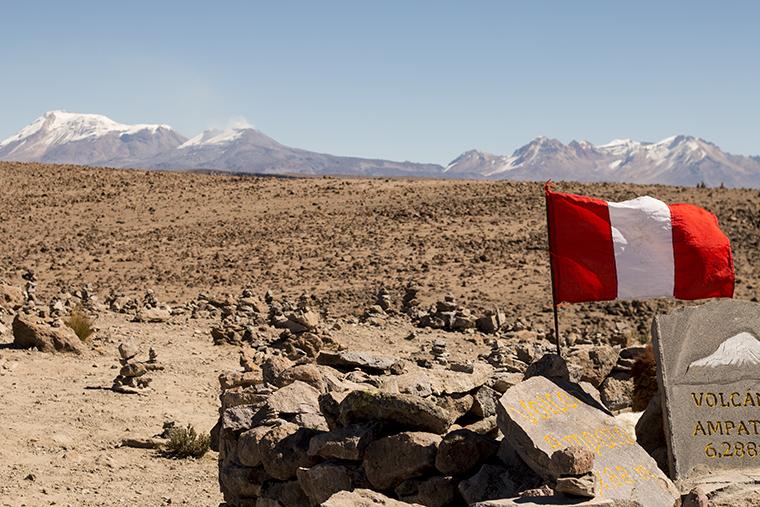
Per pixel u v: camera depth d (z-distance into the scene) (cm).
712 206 5559
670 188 6412
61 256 5047
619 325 3303
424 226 5528
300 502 954
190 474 1442
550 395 848
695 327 888
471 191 6650
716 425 873
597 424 831
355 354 1484
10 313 2791
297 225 5762
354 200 6562
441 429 892
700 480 846
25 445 1486
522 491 786
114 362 2228
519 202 6041
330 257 4862
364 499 816
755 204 5566
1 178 7431
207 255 5050
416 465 862
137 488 1341
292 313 2786
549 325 3369
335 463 916
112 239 5534
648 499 764
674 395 872
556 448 786
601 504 730
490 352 2380
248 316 3020
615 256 994
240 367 2245
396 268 4512
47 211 6378
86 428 1634
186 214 6291
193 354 2388
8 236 5616
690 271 993
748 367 889
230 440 1072
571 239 1001
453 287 4091
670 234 993
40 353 2203
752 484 826
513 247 4859
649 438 951
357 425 925
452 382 1021
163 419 1750
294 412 1053
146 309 2947
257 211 6316
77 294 3553
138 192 7075
